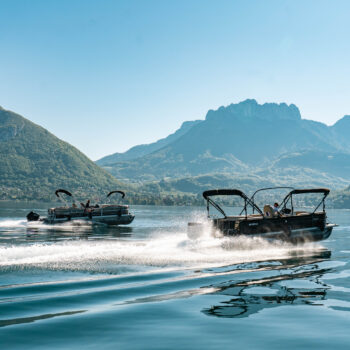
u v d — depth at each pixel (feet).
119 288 31.71
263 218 71.00
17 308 25.90
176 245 60.44
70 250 51.55
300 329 23.17
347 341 21.39
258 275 38.99
